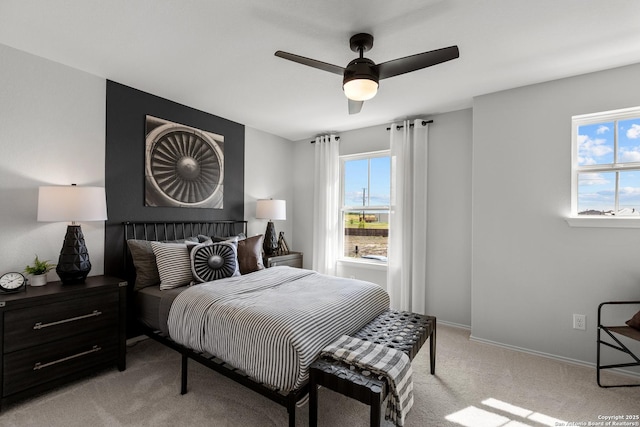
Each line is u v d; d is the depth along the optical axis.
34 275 2.20
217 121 3.71
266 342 1.68
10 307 1.85
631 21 1.82
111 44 2.15
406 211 3.64
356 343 1.75
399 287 3.74
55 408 1.89
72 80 2.51
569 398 2.05
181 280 2.58
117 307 2.35
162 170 3.13
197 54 2.28
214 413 1.86
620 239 2.39
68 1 1.69
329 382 1.51
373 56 2.25
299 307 1.93
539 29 1.92
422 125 3.57
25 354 1.91
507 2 1.67
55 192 2.14
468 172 3.37
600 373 2.38
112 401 1.97
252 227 4.20
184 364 2.10
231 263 2.81
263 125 4.09
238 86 2.84
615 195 2.49
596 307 2.47
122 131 2.83
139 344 2.84
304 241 4.76
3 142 2.18
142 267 2.67
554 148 2.64
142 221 2.96
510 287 2.83
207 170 3.58
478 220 2.99
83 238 2.39
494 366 2.49
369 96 1.97
